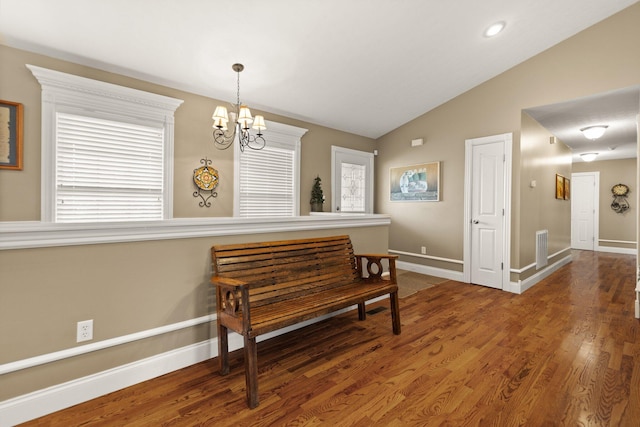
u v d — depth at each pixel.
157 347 1.93
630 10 3.11
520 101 3.84
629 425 1.50
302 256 2.46
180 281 2.01
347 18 2.70
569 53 3.47
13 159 2.52
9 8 2.19
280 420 1.55
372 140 5.60
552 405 1.66
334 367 2.06
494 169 4.06
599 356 2.20
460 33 3.11
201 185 3.55
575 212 7.84
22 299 1.51
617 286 4.14
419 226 4.97
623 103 3.63
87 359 1.69
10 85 2.51
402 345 2.38
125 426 1.49
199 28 2.59
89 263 1.68
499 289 4.00
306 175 4.65
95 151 2.93
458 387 1.83
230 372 1.99
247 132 3.72
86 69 2.85
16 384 1.50
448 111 4.57
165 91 3.33
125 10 2.32
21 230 1.46
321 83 3.68
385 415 1.59
